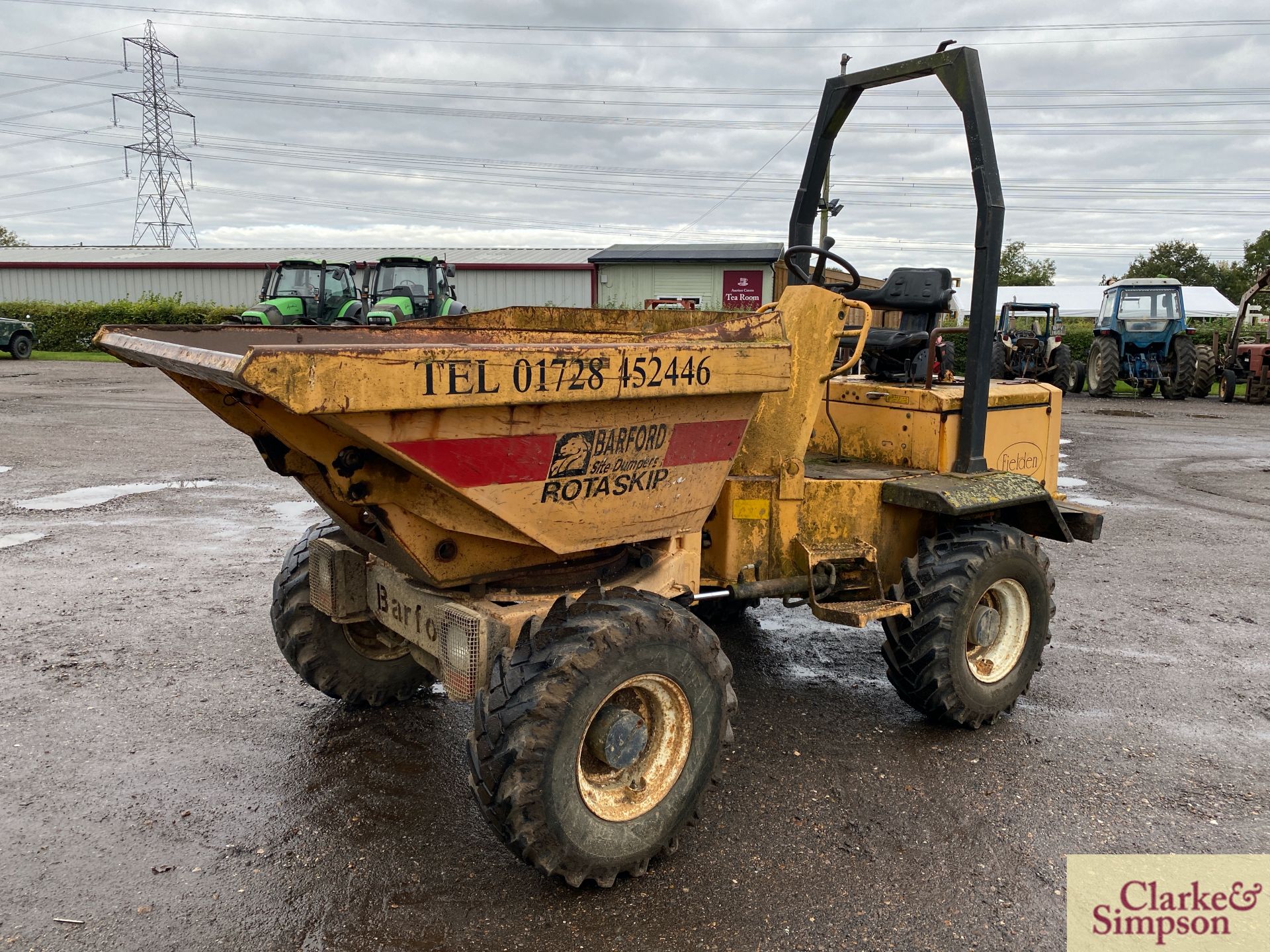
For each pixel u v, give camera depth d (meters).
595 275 33.22
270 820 3.21
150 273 34.91
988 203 3.93
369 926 2.66
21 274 35.12
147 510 7.82
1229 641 5.29
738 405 3.18
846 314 3.75
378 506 2.70
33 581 5.79
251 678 4.42
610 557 3.32
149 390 17.70
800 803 3.41
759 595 3.69
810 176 4.77
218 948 2.55
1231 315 43.12
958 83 3.95
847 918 2.74
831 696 4.43
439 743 3.82
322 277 18.83
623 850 2.80
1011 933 2.70
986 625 3.95
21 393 16.69
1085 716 4.24
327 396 2.18
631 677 2.74
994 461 4.49
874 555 3.88
